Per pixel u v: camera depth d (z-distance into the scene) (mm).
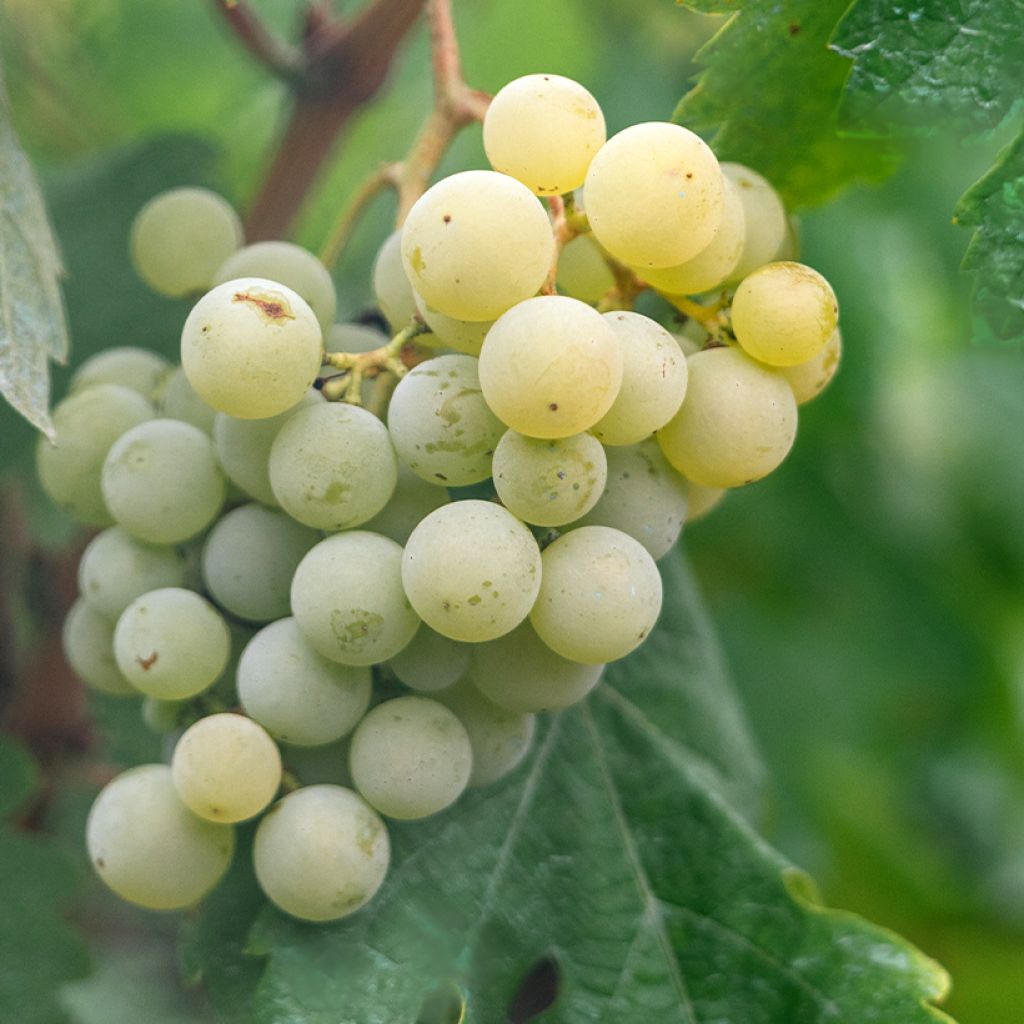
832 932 316
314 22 393
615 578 276
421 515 289
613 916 322
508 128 282
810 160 322
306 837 285
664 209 274
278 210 401
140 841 292
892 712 568
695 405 287
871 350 518
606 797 332
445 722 290
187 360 278
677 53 549
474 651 291
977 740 583
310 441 280
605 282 302
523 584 271
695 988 317
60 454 310
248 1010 309
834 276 509
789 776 527
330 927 304
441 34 317
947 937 534
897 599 562
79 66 500
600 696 341
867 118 305
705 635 361
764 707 538
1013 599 571
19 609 393
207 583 298
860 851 533
